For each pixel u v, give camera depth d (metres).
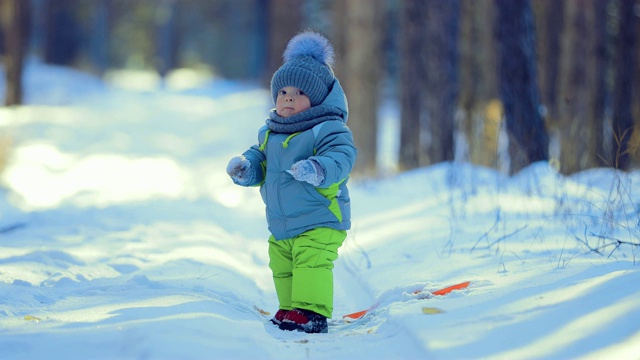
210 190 23.64
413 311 6.72
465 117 23.38
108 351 5.85
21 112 49.72
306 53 8.45
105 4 84.38
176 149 39.22
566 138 21.66
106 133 42.69
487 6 28.30
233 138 43.47
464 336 5.92
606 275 7.01
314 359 6.09
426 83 24.41
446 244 11.21
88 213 16.73
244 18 100.25
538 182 16.05
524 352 5.54
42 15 86.44
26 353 5.85
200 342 5.95
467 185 17.44
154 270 10.22
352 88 30.05
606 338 5.59
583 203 13.38
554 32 32.19
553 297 6.54
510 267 8.73
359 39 29.88
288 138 8.02
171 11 91.56
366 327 7.32
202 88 81.62
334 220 7.98
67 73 75.12
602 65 27.05
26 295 8.28
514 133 18.81
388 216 15.49
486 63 28.55
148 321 6.39
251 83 90.81
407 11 26.64
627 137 22.97
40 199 19.27
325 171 7.51
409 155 26.55
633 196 13.66
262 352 6.05
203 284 9.15
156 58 94.25
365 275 10.41
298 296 7.75
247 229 16.56
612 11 30.95
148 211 17.56
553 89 32.09
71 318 7.02
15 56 53.09
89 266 10.78
